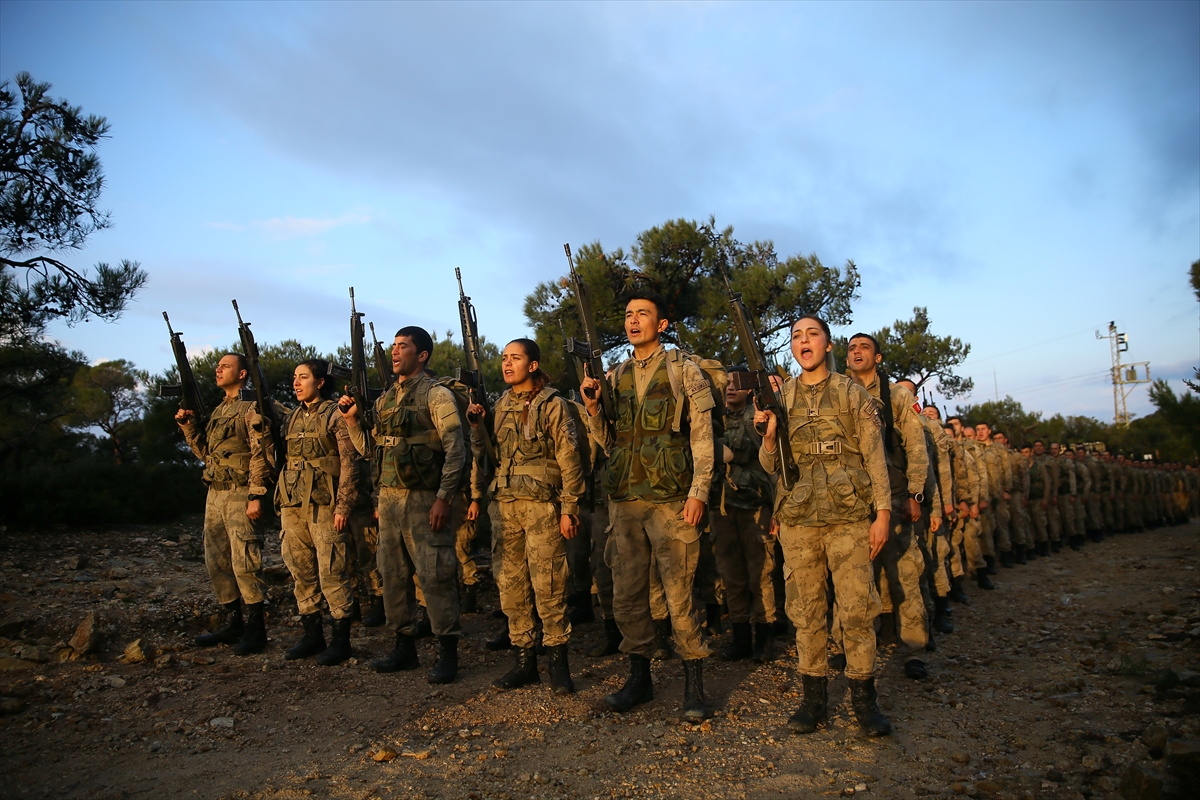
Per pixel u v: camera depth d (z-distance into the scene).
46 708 4.05
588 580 6.62
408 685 4.64
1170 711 3.77
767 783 3.13
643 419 4.06
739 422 5.44
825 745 3.56
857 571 3.63
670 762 3.37
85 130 9.65
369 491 6.32
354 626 6.51
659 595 4.54
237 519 5.42
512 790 3.10
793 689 4.51
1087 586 8.50
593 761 3.40
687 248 15.30
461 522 6.91
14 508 9.33
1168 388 21.64
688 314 15.97
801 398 3.89
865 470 3.70
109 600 6.12
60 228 9.66
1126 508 17.34
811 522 3.68
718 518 5.24
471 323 5.78
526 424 4.41
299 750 3.58
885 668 5.03
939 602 6.48
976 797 2.96
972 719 3.92
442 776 3.25
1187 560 10.12
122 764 3.39
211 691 4.47
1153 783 2.77
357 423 5.02
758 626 5.30
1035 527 12.51
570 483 4.35
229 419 5.57
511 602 4.54
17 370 10.98
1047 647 5.45
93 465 10.66
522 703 4.25
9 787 3.12
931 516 6.46
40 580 6.63
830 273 15.46
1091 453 17.09
